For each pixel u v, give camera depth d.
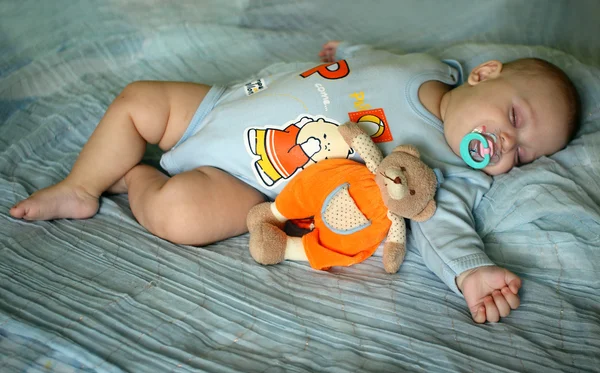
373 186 1.17
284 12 2.21
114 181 1.37
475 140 1.32
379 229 1.17
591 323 1.09
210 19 2.12
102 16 1.99
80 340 0.96
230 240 1.31
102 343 0.96
